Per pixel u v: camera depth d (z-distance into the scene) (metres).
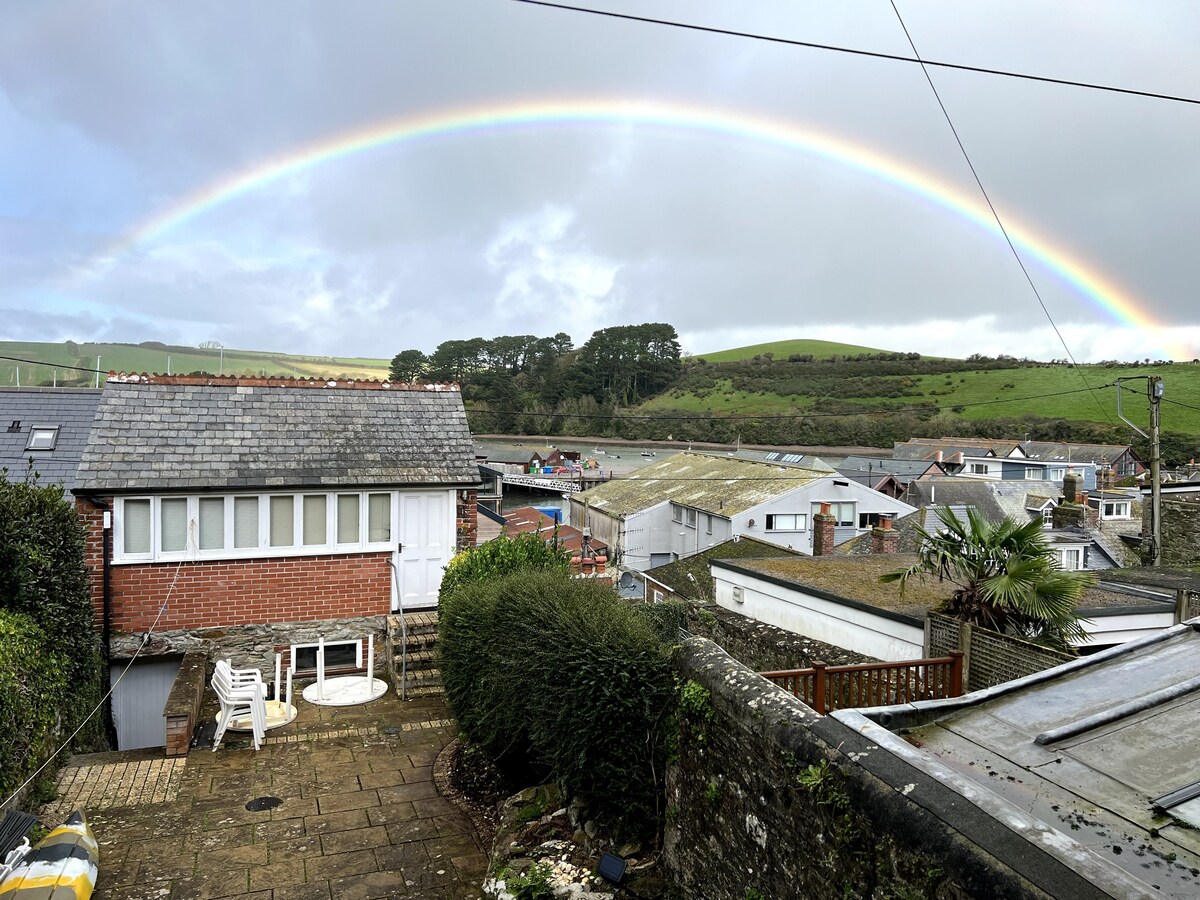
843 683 8.25
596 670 6.01
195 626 11.77
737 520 34.56
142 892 6.16
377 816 7.57
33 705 7.46
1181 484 24.69
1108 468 53.31
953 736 4.43
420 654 11.73
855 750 4.00
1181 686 4.64
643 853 6.07
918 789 3.57
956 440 68.19
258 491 11.88
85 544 10.45
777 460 60.62
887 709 4.61
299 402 13.38
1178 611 10.16
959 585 10.77
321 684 10.88
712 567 14.70
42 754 7.77
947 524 9.28
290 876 6.48
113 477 11.23
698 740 5.39
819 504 36.06
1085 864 2.92
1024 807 3.60
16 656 7.23
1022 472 61.19
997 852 3.05
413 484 12.64
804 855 4.16
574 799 6.73
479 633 7.90
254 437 12.53
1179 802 3.52
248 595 11.99
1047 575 8.44
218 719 9.57
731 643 12.99
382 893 6.27
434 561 13.01
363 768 8.66
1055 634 8.58
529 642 6.66
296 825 7.36
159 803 7.75
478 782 8.28
